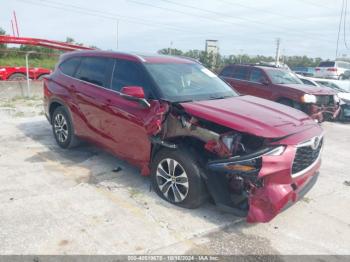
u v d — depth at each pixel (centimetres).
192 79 469
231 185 351
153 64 450
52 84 578
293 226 365
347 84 1487
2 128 711
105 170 488
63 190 414
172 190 387
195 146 379
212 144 342
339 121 1108
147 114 394
